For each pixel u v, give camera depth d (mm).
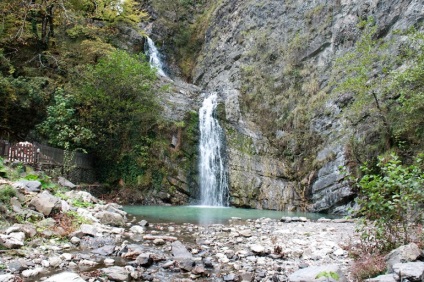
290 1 26891
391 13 19062
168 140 20172
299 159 20906
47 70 20594
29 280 4977
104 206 11555
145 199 18531
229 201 19828
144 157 19109
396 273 4551
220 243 7941
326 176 18344
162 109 21047
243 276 5543
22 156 13438
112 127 19031
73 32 23000
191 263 5980
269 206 19562
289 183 20469
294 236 9094
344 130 18391
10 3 19969
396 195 5688
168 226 10297
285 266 6188
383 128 15633
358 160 16719
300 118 21875
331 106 20109
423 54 13281
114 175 19000
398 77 13117
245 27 29203
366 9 20781
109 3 26234
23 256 6012
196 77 31000
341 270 5367
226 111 23422
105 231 8477
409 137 14367
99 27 26281
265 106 24172
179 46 33438
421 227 6113
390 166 5953
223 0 33062
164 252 6855
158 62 31109
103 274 5402
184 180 19859
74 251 6645
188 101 23594
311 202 19047
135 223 10594
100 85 19016
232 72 27703
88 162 18438
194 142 21078
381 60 17766
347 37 21484
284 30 26156
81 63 21156
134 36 28766
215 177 21078
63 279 4730
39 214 8125
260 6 28891
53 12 22500
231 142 21453
